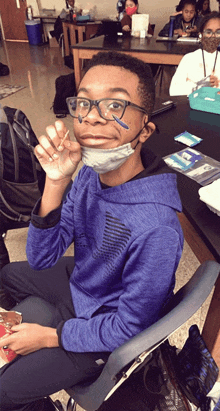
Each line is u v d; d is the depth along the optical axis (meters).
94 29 5.58
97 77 0.55
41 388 0.78
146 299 0.63
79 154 0.62
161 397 0.83
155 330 0.55
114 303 0.80
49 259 0.83
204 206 1.02
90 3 7.06
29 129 1.23
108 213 0.68
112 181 0.68
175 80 2.43
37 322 0.91
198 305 0.58
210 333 1.04
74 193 0.86
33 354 0.80
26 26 7.53
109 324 0.70
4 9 7.70
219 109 1.74
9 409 0.84
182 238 0.64
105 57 0.57
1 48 7.50
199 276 0.66
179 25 4.15
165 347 0.91
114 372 0.57
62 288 0.98
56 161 0.64
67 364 0.78
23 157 1.20
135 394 0.83
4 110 1.21
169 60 3.16
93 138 0.57
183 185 1.13
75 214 0.81
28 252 0.81
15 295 1.06
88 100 0.56
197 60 2.33
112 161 0.60
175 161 1.28
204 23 2.18
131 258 0.64
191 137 1.46
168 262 0.60
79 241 0.86
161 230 0.59
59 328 0.79
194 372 0.92
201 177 1.17
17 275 1.04
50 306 0.96
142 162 0.73
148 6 6.87
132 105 0.56
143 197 0.63
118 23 3.78
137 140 0.62
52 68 5.78
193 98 1.81
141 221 0.62
